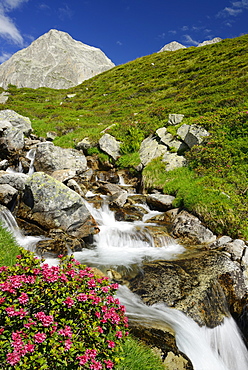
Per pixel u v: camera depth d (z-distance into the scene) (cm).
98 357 323
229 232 978
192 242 1000
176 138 1777
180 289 652
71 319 343
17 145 1747
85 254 887
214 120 1669
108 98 4344
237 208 1037
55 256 838
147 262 819
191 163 1516
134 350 421
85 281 385
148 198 1395
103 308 349
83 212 974
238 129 1545
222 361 573
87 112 3594
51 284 344
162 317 551
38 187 949
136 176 1780
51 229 915
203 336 554
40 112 3625
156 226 1129
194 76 3831
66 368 301
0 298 302
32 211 937
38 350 285
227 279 724
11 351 269
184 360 458
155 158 1730
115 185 1571
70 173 1477
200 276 712
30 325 290
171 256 878
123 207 1330
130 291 652
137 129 2205
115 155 1947
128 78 5425
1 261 588
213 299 652
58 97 5281
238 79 2727
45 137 2364
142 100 3709
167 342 478
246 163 1327
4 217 904
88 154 2080
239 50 4019
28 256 385
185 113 2097
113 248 964
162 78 4584
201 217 1077
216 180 1263
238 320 686
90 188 1582
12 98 4856
